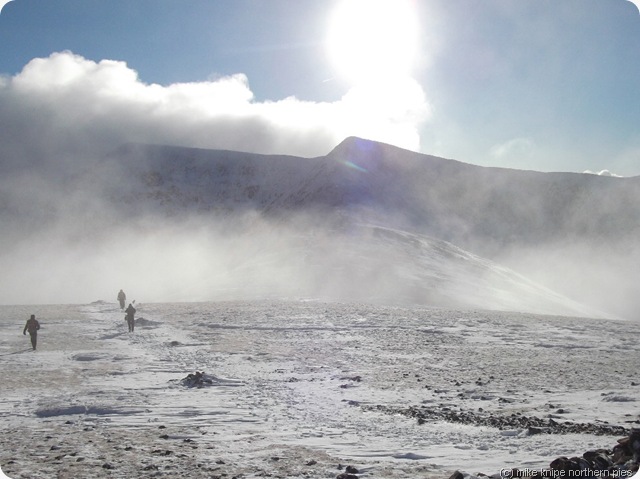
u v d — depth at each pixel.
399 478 8.17
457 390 16.25
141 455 9.52
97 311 43.97
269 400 14.77
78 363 21.58
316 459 9.34
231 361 22.06
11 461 9.12
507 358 23.31
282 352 24.39
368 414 13.08
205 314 39.81
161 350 25.17
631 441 8.55
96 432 11.38
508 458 9.29
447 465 8.91
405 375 18.91
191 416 12.90
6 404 14.34
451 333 31.48
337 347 25.95
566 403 14.29
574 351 25.84
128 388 16.50
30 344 27.20
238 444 10.34
